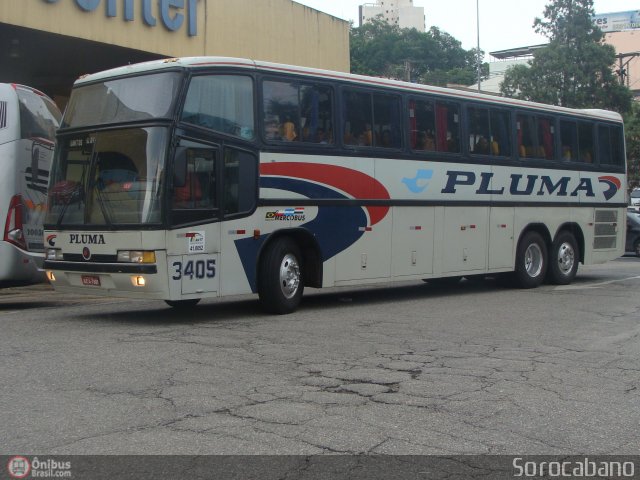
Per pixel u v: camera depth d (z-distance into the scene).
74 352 8.35
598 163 17.36
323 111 11.90
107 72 10.80
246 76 10.91
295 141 11.45
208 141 10.36
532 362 8.13
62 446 5.29
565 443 5.50
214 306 12.68
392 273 12.95
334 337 9.48
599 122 17.44
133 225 9.91
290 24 22.23
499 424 5.90
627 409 6.37
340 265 12.11
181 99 10.08
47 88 22.16
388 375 7.42
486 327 10.45
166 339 9.20
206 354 8.30
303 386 6.95
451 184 13.95
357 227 12.34
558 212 16.36
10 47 17.47
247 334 9.63
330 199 11.91
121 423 5.79
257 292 11.16
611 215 17.77
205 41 19.27
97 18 16.69
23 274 12.62
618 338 9.64
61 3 15.98
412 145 13.28
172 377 7.22
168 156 9.91
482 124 14.65
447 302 13.35
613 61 43.81
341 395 6.66
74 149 10.76
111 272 10.06
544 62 43.91
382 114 12.82
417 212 13.35
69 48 17.58
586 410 6.32
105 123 10.45
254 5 20.83
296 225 11.45
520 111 15.45
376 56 69.25
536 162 15.73
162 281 9.84
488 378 7.37
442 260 13.83
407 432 5.66
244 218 10.78
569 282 16.80
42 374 7.32
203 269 10.30
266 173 11.05
